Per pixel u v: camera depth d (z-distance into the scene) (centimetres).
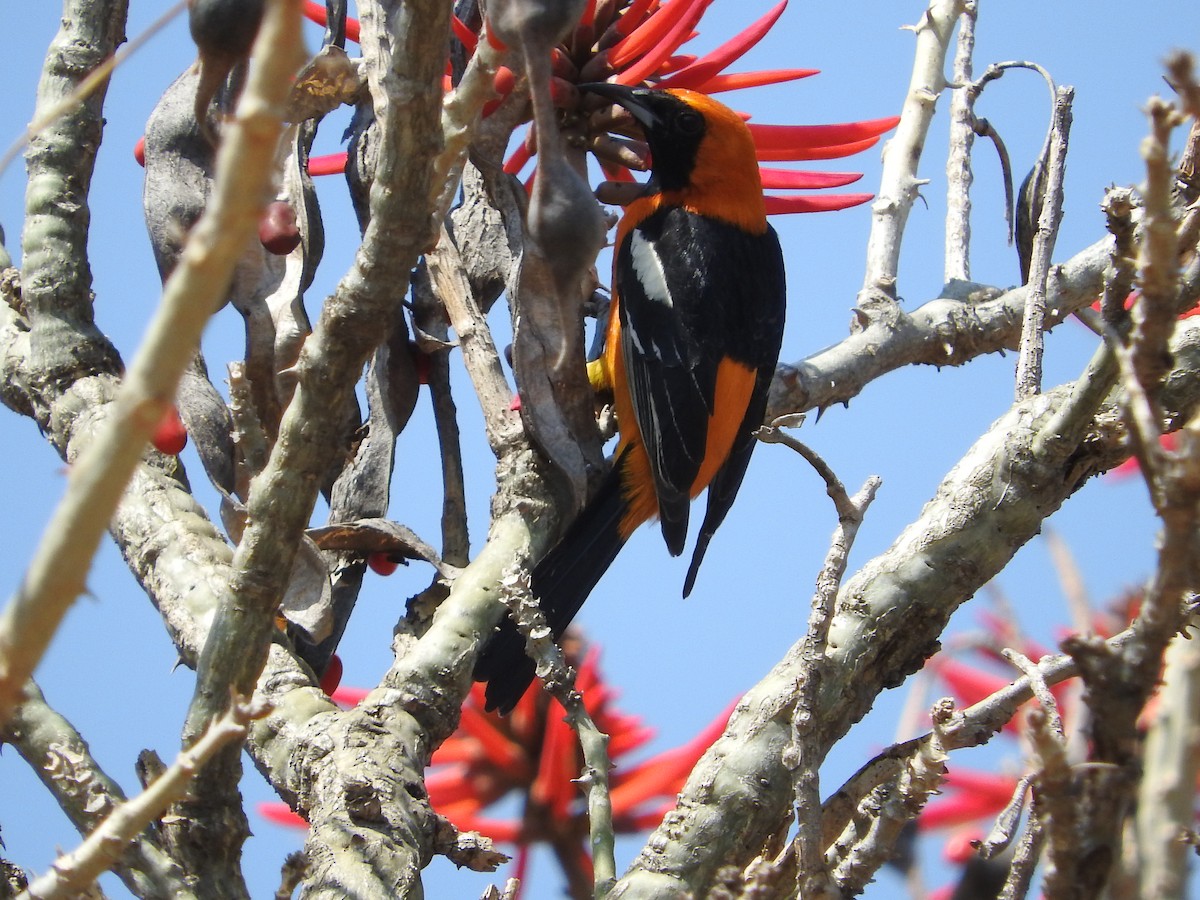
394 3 688
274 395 704
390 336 786
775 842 570
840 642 585
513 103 805
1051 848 354
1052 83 848
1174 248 354
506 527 718
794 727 473
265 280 716
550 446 742
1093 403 586
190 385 692
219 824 532
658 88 864
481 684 742
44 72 751
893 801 477
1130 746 352
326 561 680
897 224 898
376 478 762
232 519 666
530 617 568
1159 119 337
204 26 406
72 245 730
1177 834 302
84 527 247
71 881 344
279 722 597
